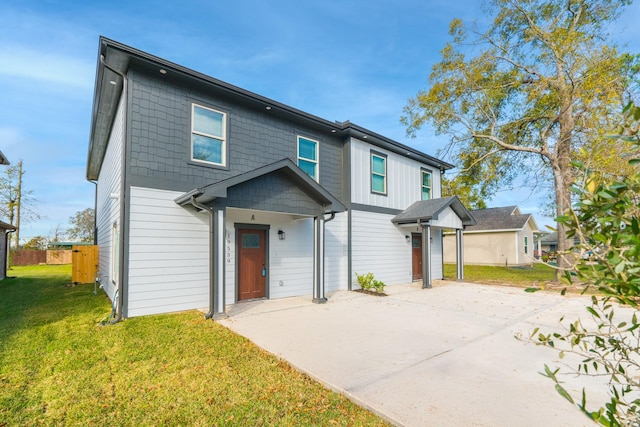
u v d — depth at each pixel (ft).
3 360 13.70
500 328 19.20
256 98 26.43
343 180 34.81
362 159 35.96
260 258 27.76
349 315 22.31
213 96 25.11
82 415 9.66
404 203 41.19
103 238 36.68
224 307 21.26
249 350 15.12
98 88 24.04
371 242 36.29
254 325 19.49
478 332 18.34
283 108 28.35
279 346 15.76
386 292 32.65
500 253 74.43
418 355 14.65
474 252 78.64
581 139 37.01
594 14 38.27
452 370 12.98
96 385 11.55
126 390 11.21
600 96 33.30
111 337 16.62
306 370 12.92
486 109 45.91
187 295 22.97
